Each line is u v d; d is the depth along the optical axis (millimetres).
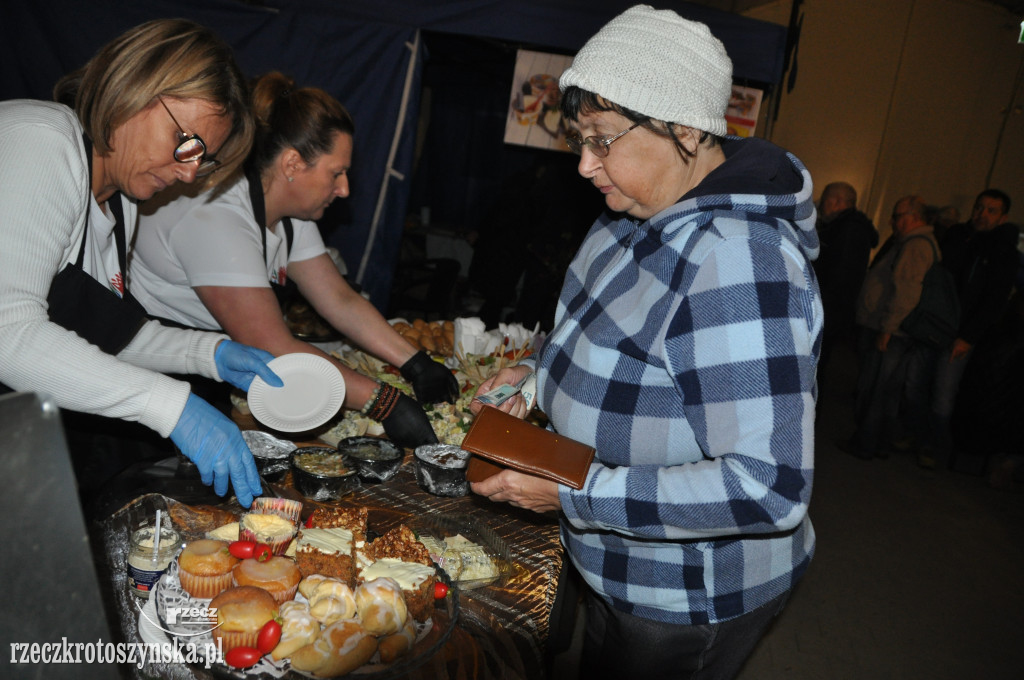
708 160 1063
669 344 962
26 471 410
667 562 1078
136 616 923
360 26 3559
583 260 1287
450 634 972
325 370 1376
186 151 1045
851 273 4203
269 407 1319
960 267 4605
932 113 8641
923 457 4812
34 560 426
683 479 937
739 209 960
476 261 5660
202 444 1062
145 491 1219
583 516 1008
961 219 9258
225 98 1062
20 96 3455
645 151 999
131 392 1015
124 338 1248
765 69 3590
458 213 8398
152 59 989
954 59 8523
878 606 3074
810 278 964
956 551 3668
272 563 979
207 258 1544
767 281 906
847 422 5695
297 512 1163
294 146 1631
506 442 1049
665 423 1021
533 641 1064
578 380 1095
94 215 1188
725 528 920
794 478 885
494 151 8133
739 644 1139
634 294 1040
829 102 8219
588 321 1108
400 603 929
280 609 910
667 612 1100
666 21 979
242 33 3547
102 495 1200
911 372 4719
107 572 1002
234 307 1557
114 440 1571
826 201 4395
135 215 1389
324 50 3588
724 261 926
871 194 8750
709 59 968
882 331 4617
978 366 4586
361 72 3627
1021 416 4484
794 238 976
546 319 4973
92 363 995
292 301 2682
